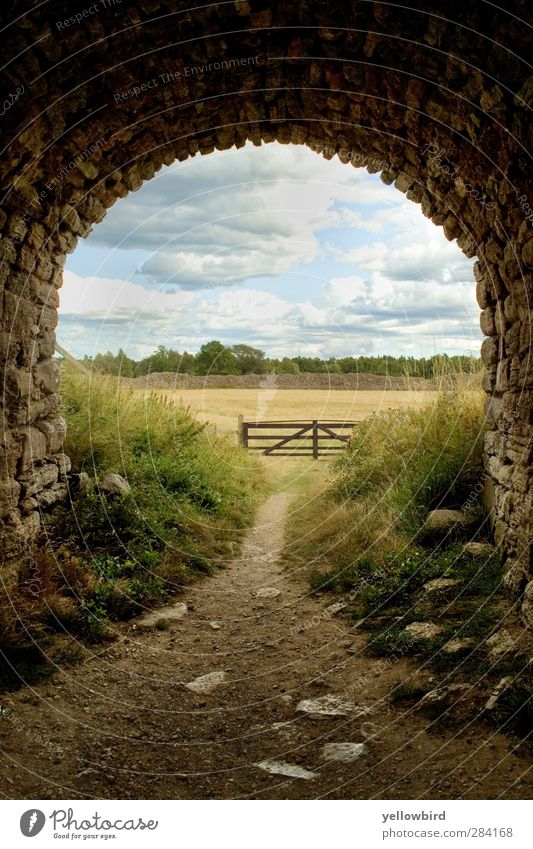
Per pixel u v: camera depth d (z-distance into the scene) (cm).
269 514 1000
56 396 719
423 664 437
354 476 938
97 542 657
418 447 829
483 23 428
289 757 351
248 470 1221
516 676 387
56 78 500
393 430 941
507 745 334
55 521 655
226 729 386
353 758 344
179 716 402
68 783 327
